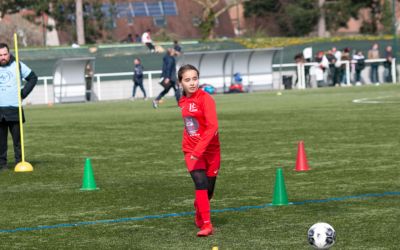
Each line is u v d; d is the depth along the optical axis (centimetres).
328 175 1658
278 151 2095
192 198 1448
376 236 1095
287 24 9325
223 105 4131
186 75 1130
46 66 5691
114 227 1210
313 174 1678
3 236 1166
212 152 1149
